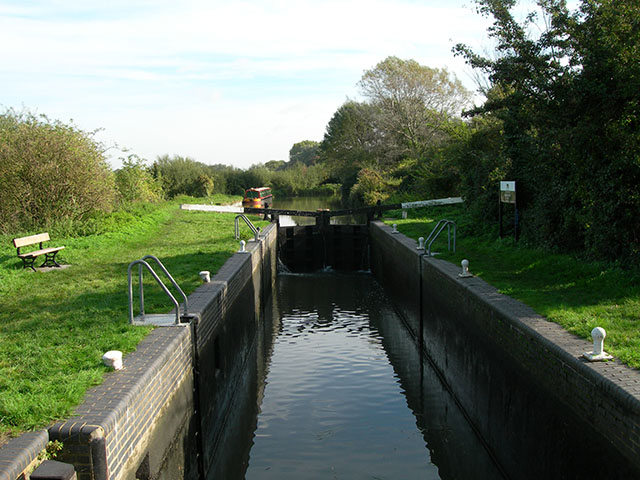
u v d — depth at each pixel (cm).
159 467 521
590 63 915
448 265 1077
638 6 897
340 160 4759
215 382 798
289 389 1002
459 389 904
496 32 1109
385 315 1530
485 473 724
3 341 638
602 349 505
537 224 1184
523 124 1185
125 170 2795
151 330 636
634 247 856
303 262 2331
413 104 3844
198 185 4450
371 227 2197
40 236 1166
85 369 515
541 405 575
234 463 746
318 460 752
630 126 906
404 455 763
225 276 998
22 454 352
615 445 430
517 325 641
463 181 1977
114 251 1384
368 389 998
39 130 1728
